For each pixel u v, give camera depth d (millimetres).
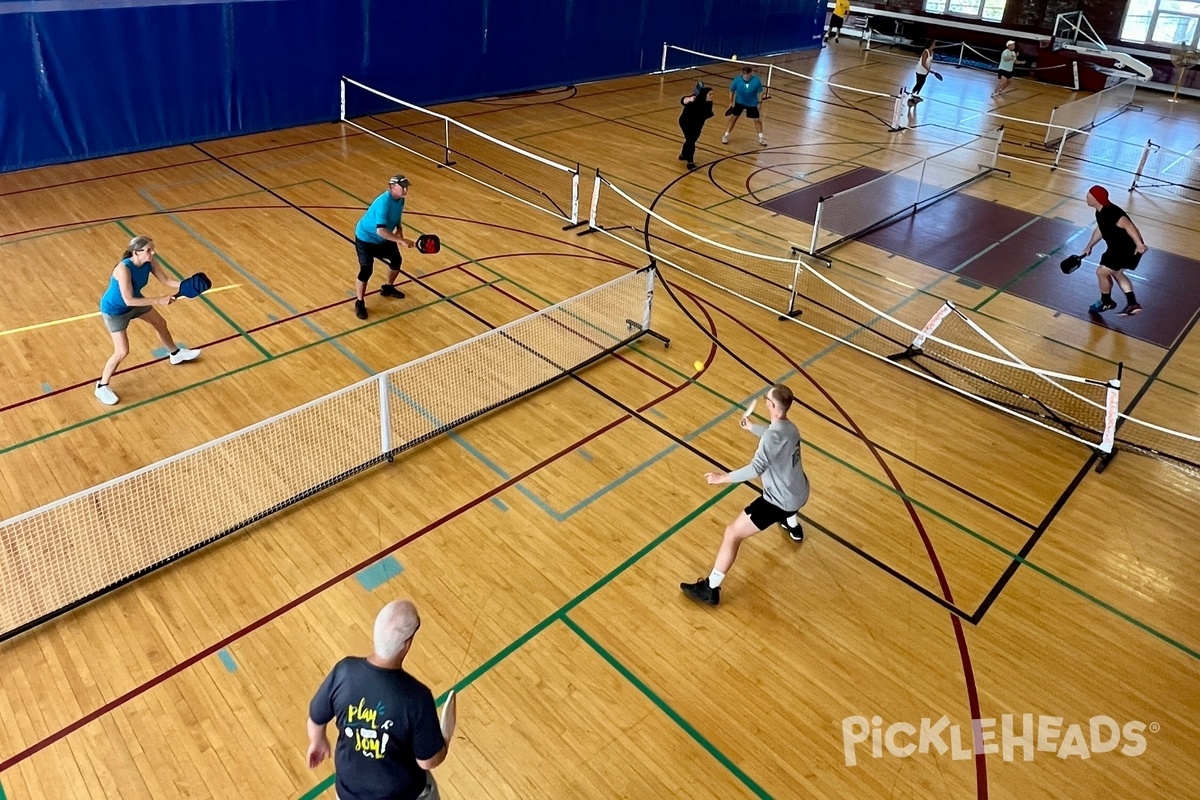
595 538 6066
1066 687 5180
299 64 14781
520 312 9117
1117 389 7141
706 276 10445
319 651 4984
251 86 14336
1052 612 5742
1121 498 6973
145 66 12992
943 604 5746
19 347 7785
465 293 9469
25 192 11438
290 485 6246
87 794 4133
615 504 6414
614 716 4754
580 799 4293
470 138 15320
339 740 3127
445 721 3240
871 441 7449
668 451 7070
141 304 6574
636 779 4414
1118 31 25500
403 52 16250
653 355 8531
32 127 12203
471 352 8234
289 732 4500
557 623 5332
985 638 5492
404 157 13984
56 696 4613
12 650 4855
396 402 7355
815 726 4805
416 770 3225
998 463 7297
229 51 13805
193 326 8367
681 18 22109
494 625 5277
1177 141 18891
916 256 11594
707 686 4992
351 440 6820
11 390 7164
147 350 7906
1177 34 24547
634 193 13133
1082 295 10719
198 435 6758
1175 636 5621
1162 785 4613
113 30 12461
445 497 6344
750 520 5254
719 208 12766
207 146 13883
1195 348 9570
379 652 3008
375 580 5531
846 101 20688
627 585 5680
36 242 9914
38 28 11758
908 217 13031
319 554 5707
